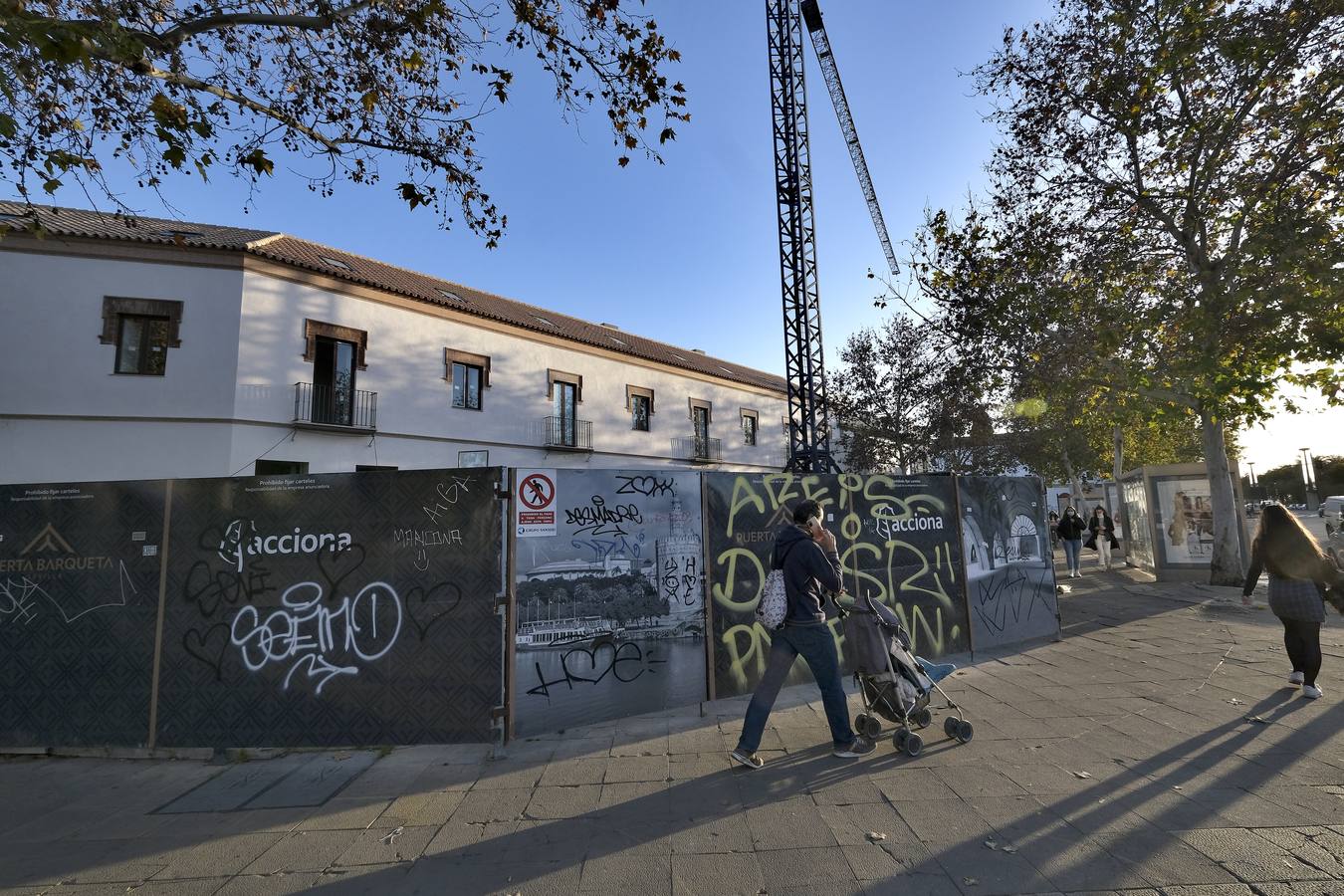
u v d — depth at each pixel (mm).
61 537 5145
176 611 5027
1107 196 11406
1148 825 3248
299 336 16203
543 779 4188
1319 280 8969
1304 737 4359
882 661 4488
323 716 4863
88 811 3959
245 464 15078
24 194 6648
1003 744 4465
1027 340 12109
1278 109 9453
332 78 7707
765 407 32062
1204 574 12594
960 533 7242
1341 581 5273
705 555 5727
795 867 2996
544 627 5000
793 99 23562
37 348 14023
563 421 22781
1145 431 27047
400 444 18047
